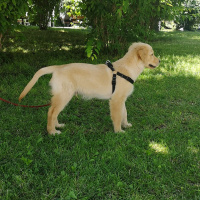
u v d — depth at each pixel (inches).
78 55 144.9
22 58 130.3
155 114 72.5
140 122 68.1
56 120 64.0
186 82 100.3
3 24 102.7
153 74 111.3
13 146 53.1
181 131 63.1
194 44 217.9
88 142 55.7
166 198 40.1
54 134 59.4
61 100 57.0
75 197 39.3
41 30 281.6
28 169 45.6
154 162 48.3
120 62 59.9
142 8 132.2
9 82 93.0
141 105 79.0
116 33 139.3
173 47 194.7
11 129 60.7
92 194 40.7
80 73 56.6
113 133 60.3
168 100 84.2
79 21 160.7
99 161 48.6
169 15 146.9
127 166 47.9
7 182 42.3
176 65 127.4
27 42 180.7
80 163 47.9
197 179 44.6
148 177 44.4
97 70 57.7
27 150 51.3
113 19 133.0
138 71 60.7
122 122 65.7
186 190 41.8
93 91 58.2
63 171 44.7
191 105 79.5
